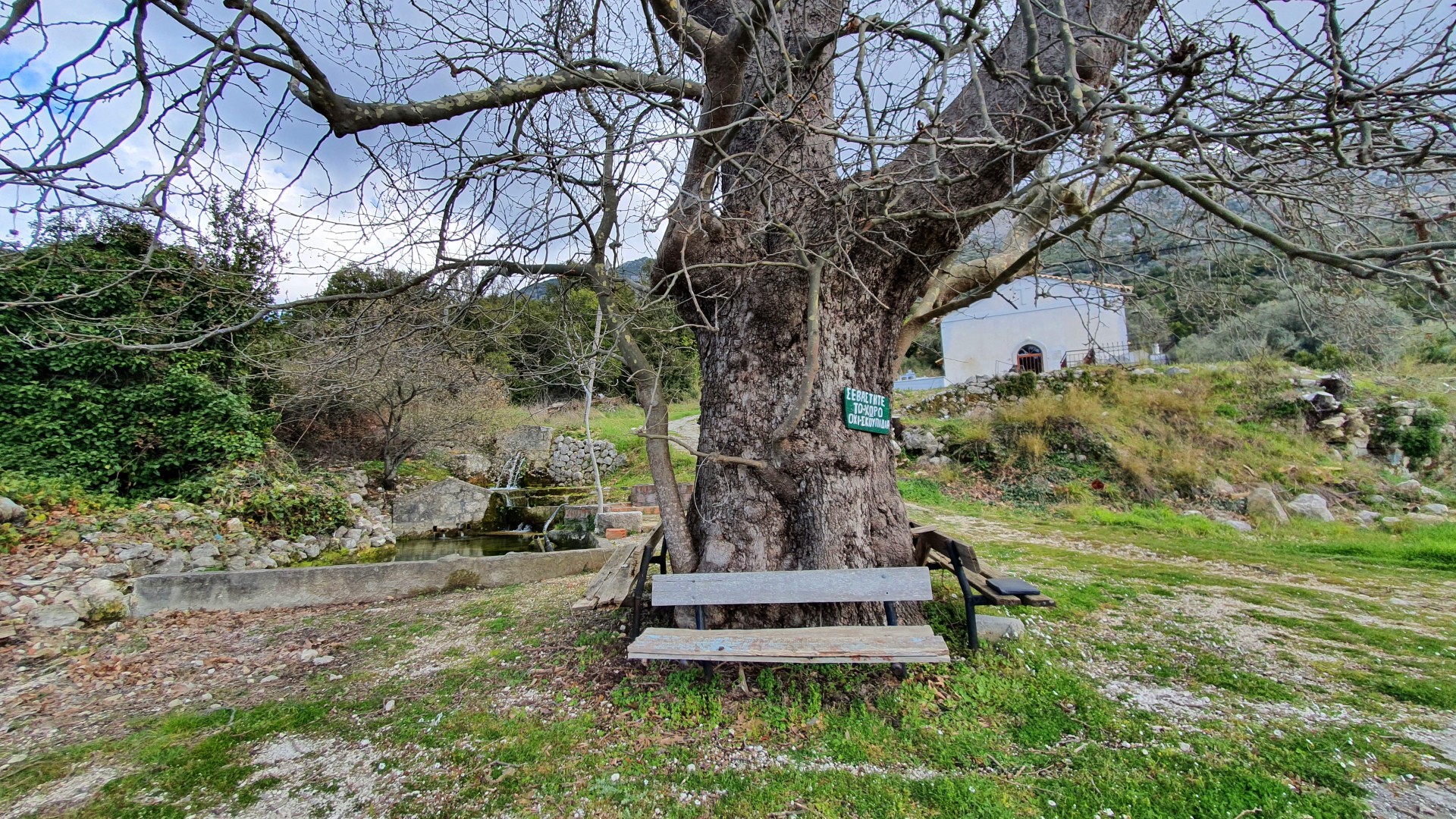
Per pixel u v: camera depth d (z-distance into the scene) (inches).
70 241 122.4
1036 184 101.3
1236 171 99.4
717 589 132.3
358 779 109.6
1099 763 102.5
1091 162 92.7
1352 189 106.5
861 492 143.8
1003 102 131.9
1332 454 450.6
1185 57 86.4
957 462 504.7
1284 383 504.1
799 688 128.0
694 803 96.0
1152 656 150.9
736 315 146.9
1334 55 77.2
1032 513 420.5
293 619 225.8
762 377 144.5
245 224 129.1
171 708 149.2
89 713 148.5
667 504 149.6
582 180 124.7
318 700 146.5
